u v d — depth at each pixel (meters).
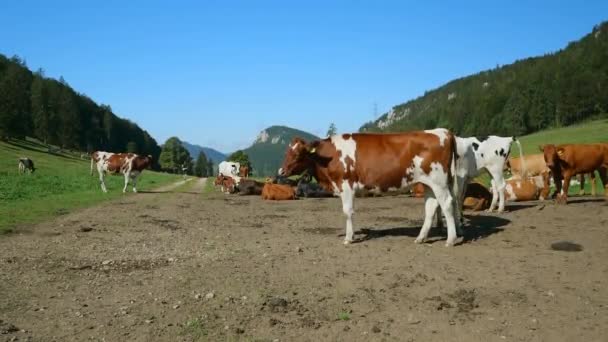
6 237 12.60
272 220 16.00
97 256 10.43
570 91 107.31
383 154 11.25
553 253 10.16
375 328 6.42
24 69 144.38
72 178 39.91
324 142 11.70
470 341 6.11
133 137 169.25
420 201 20.98
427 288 8.01
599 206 16.67
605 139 67.69
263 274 8.88
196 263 9.76
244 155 101.12
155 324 6.60
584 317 6.77
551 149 17.86
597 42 132.62
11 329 6.39
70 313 7.00
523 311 7.02
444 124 148.25
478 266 9.27
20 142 102.19
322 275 8.80
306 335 6.27
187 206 20.62
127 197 24.72
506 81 154.75
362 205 19.94
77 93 156.88
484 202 16.48
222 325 6.56
